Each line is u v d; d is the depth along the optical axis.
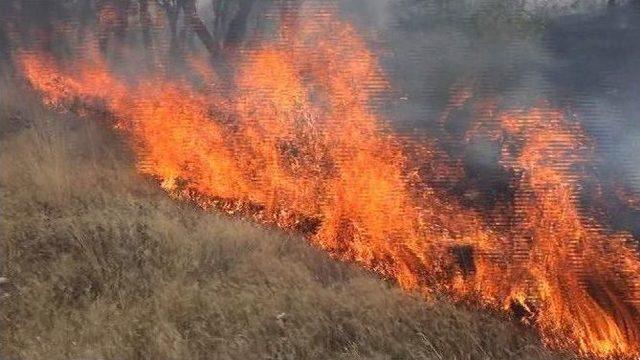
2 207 5.00
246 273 4.32
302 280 4.22
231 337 3.67
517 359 3.66
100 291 4.21
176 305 3.92
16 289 4.19
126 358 3.55
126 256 4.50
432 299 4.11
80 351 3.59
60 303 4.09
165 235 4.68
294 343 3.57
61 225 4.78
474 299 4.23
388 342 3.57
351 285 4.20
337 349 3.60
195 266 4.39
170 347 3.56
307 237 5.01
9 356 3.63
